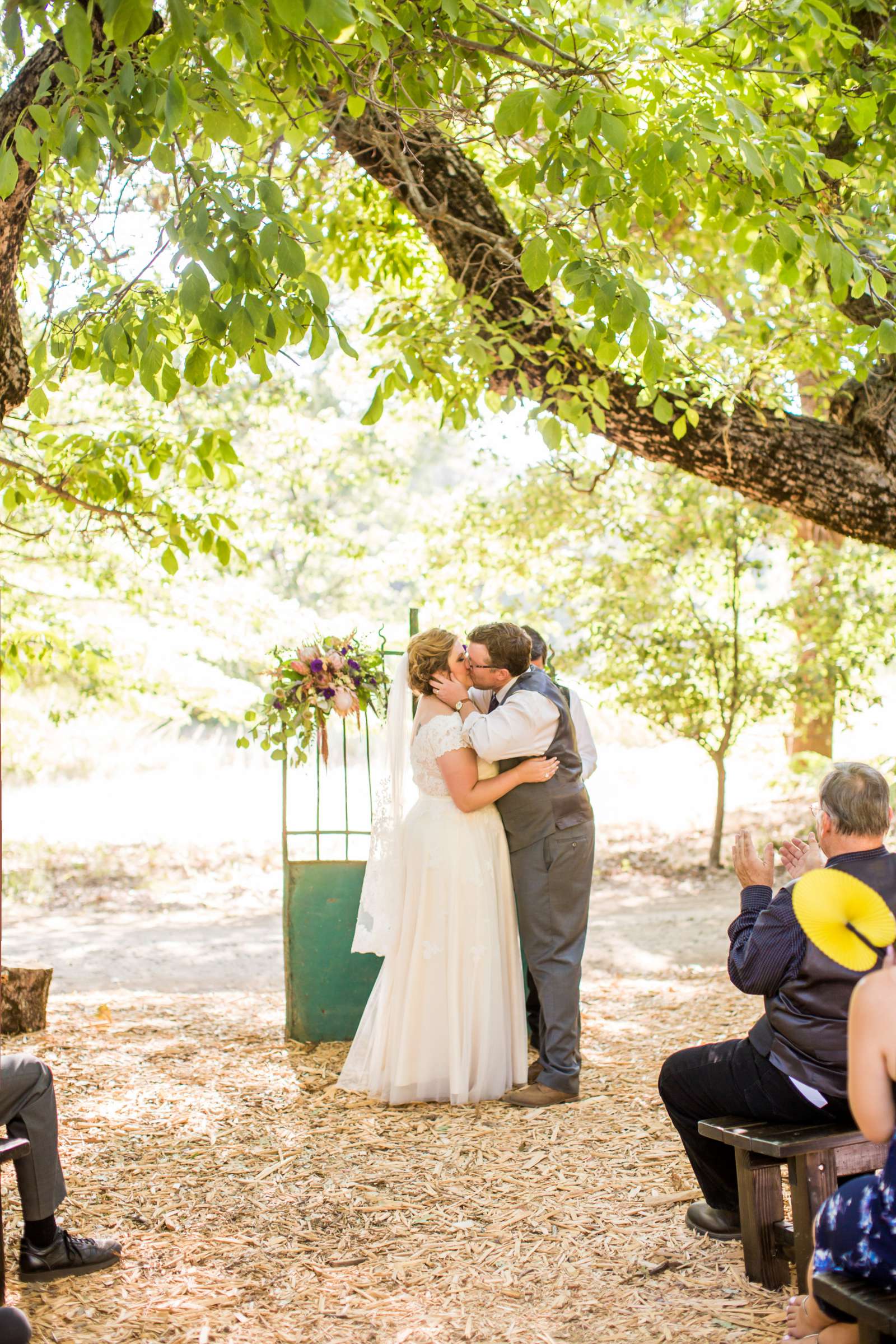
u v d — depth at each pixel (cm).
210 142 336
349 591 1934
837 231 408
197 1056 520
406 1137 411
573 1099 448
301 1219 344
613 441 517
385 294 740
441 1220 341
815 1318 241
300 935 537
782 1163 301
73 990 721
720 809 1056
